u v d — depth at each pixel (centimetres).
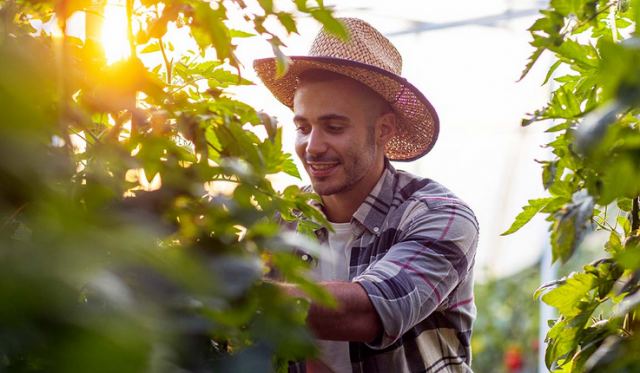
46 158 55
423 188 207
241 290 66
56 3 76
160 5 108
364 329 167
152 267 52
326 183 204
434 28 507
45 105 58
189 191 79
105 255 48
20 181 51
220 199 81
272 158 108
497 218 641
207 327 61
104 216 51
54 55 80
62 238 45
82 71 88
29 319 43
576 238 81
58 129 68
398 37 518
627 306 94
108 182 75
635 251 62
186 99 100
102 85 88
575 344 121
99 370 41
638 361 84
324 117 203
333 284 167
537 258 668
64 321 43
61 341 43
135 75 89
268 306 75
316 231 209
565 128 106
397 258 185
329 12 73
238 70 89
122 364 42
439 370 200
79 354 42
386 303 169
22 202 54
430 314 199
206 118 93
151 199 76
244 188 87
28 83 49
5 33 77
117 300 45
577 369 113
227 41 87
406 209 201
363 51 207
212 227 78
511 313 669
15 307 42
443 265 188
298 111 207
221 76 117
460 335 205
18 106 47
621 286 114
